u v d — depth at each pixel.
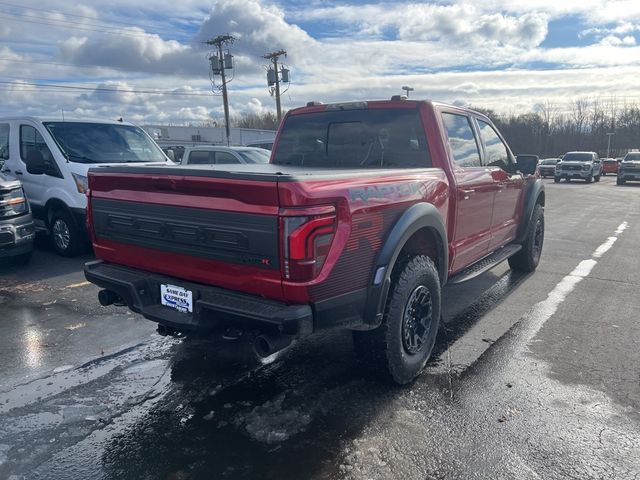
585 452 2.92
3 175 7.07
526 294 6.05
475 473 2.74
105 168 3.71
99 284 3.75
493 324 5.03
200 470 2.79
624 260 7.95
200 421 3.28
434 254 4.09
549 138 90.06
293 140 5.18
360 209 3.07
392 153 4.54
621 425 3.20
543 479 2.69
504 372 3.95
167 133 52.53
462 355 4.27
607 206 16.62
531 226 6.68
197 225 3.11
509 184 5.71
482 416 3.30
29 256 7.34
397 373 3.61
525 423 3.22
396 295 3.46
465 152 4.84
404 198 3.49
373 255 3.22
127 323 5.04
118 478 2.73
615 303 5.70
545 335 4.73
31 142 8.16
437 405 3.44
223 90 38.59
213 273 3.14
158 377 3.90
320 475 2.73
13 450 2.97
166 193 3.28
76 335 4.72
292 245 2.73
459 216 4.43
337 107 4.82
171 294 3.37
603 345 4.49
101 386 3.75
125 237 3.62
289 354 4.32
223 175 2.93
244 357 4.25
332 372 3.96
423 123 4.37
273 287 2.86
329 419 3.28
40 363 4.13
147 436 3.11
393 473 2.75
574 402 3.49
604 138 93.31
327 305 2.93
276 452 2.94
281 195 2.72
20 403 3.50
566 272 7.14
